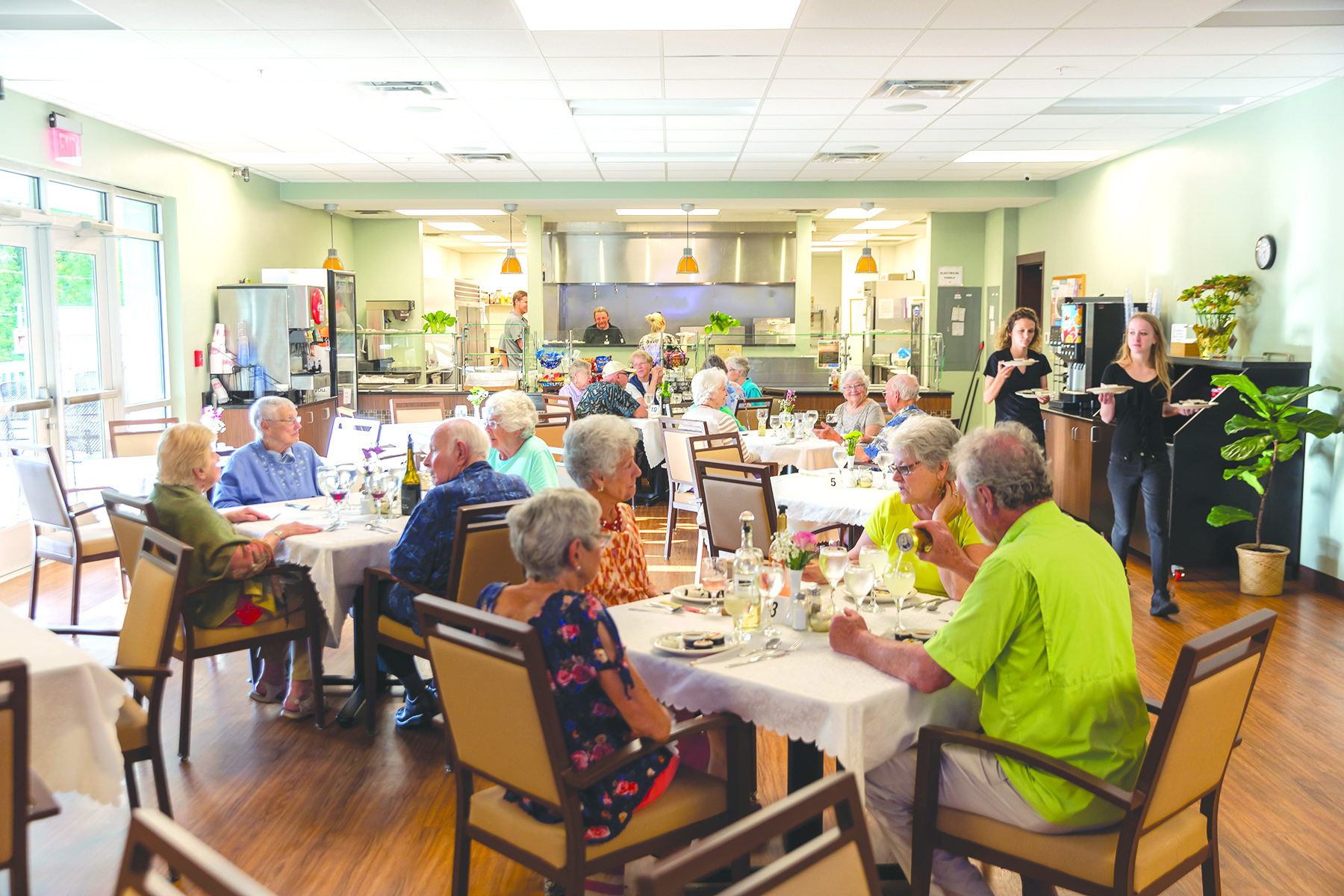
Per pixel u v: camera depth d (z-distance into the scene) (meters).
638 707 2.00
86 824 2.91
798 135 7.63
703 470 4.43
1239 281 6.61
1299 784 3.21
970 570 2.48
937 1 4.45
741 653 2.32
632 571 2.89
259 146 7.99
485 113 6.76
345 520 3.88
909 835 2.27
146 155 7.51
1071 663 1.99
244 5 4.48
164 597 2.62
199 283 8.36
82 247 6.83
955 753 2.11
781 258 13.75
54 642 2.36
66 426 6.65
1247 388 5.47
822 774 2.52
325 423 9.10
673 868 1.08
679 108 6.78
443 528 3.16
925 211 11.84
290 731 3.59
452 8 4.55
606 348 12.97
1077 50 5.26
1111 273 8.91
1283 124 6.30
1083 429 7.07
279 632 3.54
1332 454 5.65
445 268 16.73
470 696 2.04
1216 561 5.98
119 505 3.51
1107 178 8.95
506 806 2.11
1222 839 2.86
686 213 12.16
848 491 4.61
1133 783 2.06
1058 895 2.48
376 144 7.92
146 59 5.36
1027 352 6.25
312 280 9.17
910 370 10.40
